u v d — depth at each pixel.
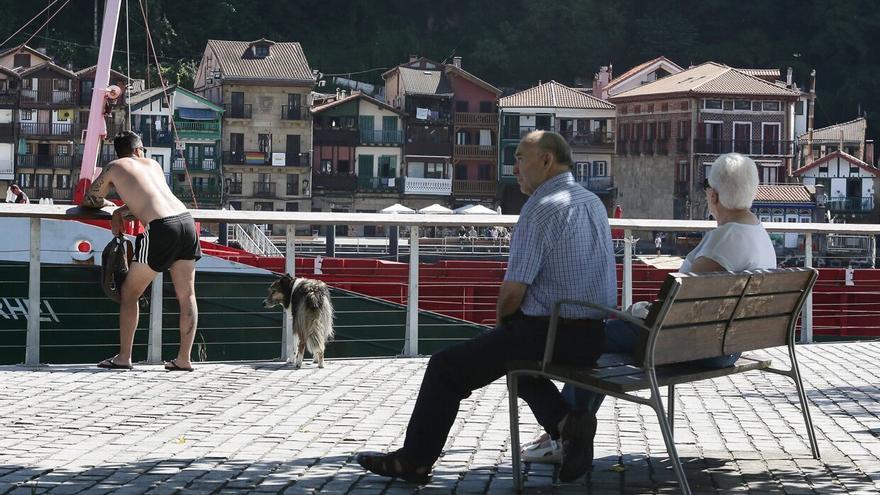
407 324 10.88
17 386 8.67
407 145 93.56
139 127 86.81
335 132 92.12
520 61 122.44
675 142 90.75
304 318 10.03
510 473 5.90
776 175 91.31
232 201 88.94
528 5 124.44
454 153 94.69
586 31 123.88
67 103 88.06
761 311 5.95
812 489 5.53
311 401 8.22
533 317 5.55
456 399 5.60
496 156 95.44
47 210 9.30
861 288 18.34
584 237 5.53
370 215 10.32
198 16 115.69
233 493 5.36
